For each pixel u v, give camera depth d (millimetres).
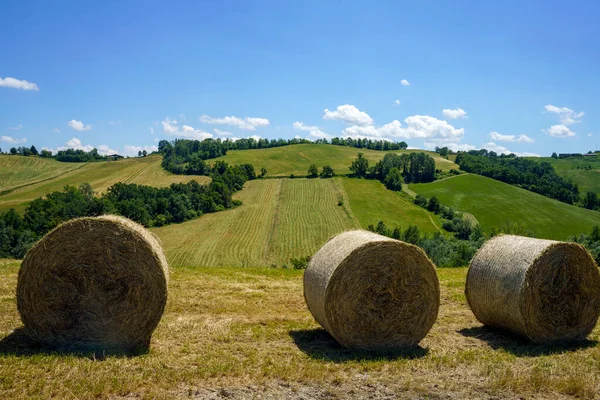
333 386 7094
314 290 9641
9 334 9078
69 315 8672
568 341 9820
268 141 143750
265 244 54656
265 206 72125
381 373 7707
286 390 6883
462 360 8359
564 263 9695
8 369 7172
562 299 9703
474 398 6719
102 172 92062
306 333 10039
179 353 8391
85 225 8727
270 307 12375
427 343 9609
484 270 10445
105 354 8312
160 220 61438
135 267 8812
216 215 67188
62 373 7148
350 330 9055
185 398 6469
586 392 6852
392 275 9266
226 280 16422
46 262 8609
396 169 84750
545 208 71625
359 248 9109
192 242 54688
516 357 8609
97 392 6465
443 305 12961
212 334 9617
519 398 6742
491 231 58844
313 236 57875
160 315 8953
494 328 10688
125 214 55344
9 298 11578
